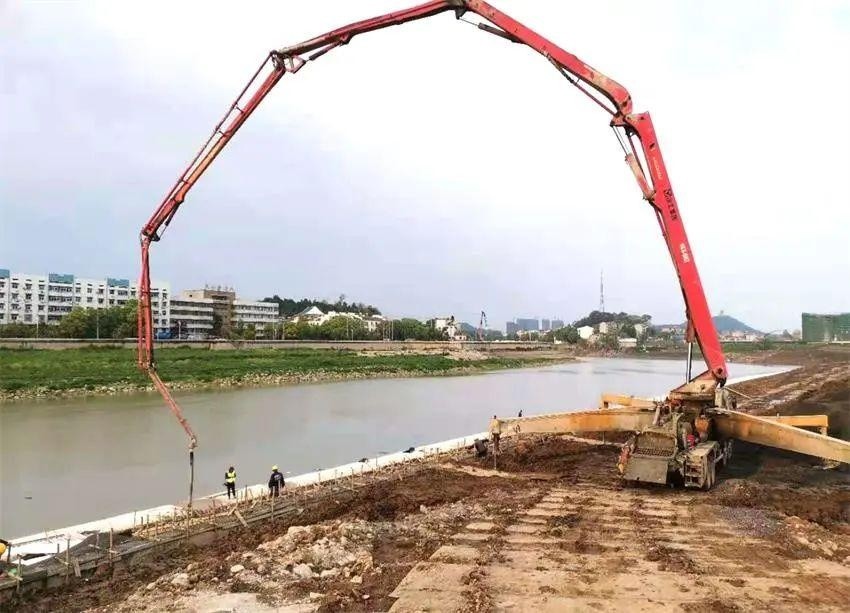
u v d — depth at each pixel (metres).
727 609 12.11
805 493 22.39
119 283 160.50
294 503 21.66
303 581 14.02
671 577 13.87
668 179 23.08
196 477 30.12
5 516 23.81
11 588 14.16
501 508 20.22
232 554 16.03
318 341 133.62
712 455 23.14
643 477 21.91
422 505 20.70
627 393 78.00
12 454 34.66
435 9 23.84
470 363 131.12
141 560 16.56
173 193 23.05
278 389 72.19
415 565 14.91
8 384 59.38
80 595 14.24
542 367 149.38
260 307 191.50
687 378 24.83
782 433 23.31
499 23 24.02
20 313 143.88
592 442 33.84
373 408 57.38
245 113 23.77
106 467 31.94
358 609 12.52
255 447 37.78
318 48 24.27
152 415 48.59
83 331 113.44
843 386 65.38
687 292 23.69
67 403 54.66
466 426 47.81
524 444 33.09
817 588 13.27
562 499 21.30
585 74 23.42
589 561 14.97
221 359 93.06
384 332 177.38
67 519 23.56
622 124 23.39
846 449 21.81
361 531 17.33
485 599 12.58
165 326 160.88
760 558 15.22
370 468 27.97
